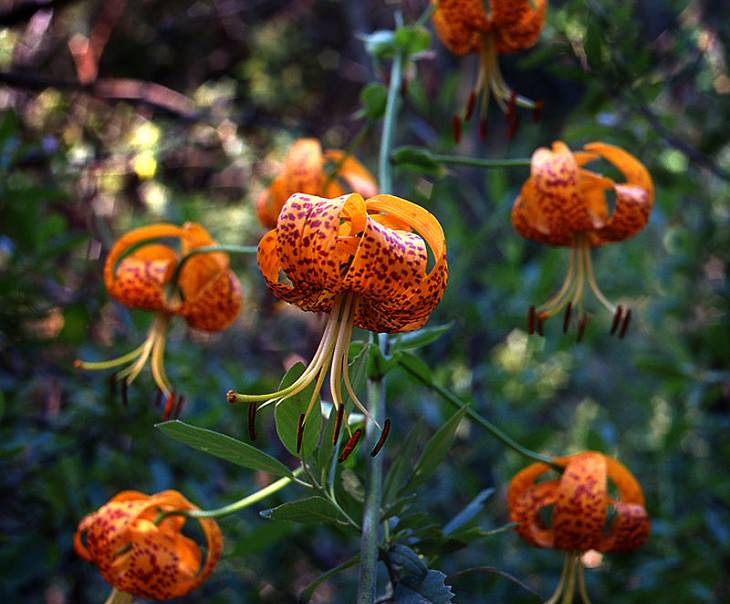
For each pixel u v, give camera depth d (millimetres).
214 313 583
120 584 513
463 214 1068
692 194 872
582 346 1000
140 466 729
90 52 1329
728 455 857
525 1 584
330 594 981
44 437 684
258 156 1281
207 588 831
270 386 731
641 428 1115
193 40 1586
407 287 431
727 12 887
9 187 731
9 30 1231
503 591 726
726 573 824
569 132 759
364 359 448
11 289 708
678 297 941
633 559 806
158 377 587
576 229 561
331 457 474
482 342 1058
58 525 702
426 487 899
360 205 430
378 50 621
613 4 734
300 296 446
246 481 772
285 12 1627
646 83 720
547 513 778
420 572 466
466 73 1090
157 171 1139
